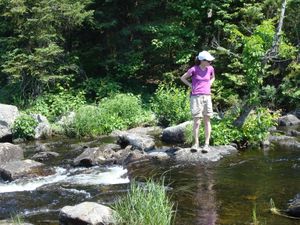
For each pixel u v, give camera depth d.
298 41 16.64
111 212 5.98
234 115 11.14
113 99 15.66
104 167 9.44
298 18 16.59
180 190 7.37
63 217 6.03
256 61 10.95
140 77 19.86
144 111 15.62
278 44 11.40
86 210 5.98
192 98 9.52
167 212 5.80
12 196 7.63
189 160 9.27
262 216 6.03
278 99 16.03
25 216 6.60
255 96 10.88
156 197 5.93
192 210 6.37
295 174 7.97
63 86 18.36
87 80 18.48
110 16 19.25
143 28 18.39
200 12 18.20
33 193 7.76
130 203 5.92
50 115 16.27
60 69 17.62
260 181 7.65
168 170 8.68
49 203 7.18
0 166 9.12
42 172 9.05
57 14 17.12
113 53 19.58
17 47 17.92
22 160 9.72
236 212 6.22
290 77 16.06
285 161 8.94
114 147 10.90
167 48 18.66
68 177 8.79
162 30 17.88
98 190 7.73
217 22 16.80
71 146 12.09
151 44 19.00
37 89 17.73
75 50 19.31
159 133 12.98
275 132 12.09
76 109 15.70
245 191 7.15
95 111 14.41
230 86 16.38
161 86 16.16
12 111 14.22
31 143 13.03
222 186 7.48
